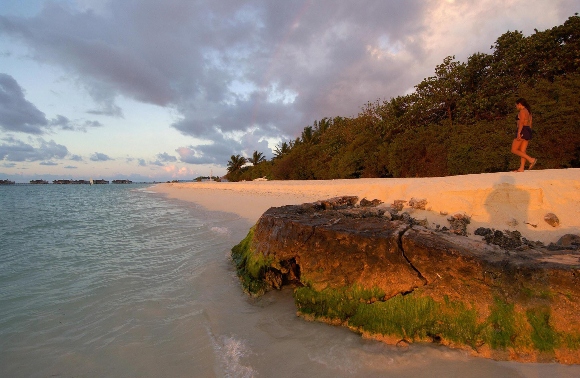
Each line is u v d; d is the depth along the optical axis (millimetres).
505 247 4059
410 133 22312
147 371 3152
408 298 3594
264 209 14156
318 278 4191
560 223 4645
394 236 3881
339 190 16516
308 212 5941
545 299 3064
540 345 3014
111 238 9945
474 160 16703
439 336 3402
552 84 14984
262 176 57406
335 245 4176
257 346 3490
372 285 3816
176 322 4121
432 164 19469
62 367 3264
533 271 3125
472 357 3129
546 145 13953
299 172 37500
